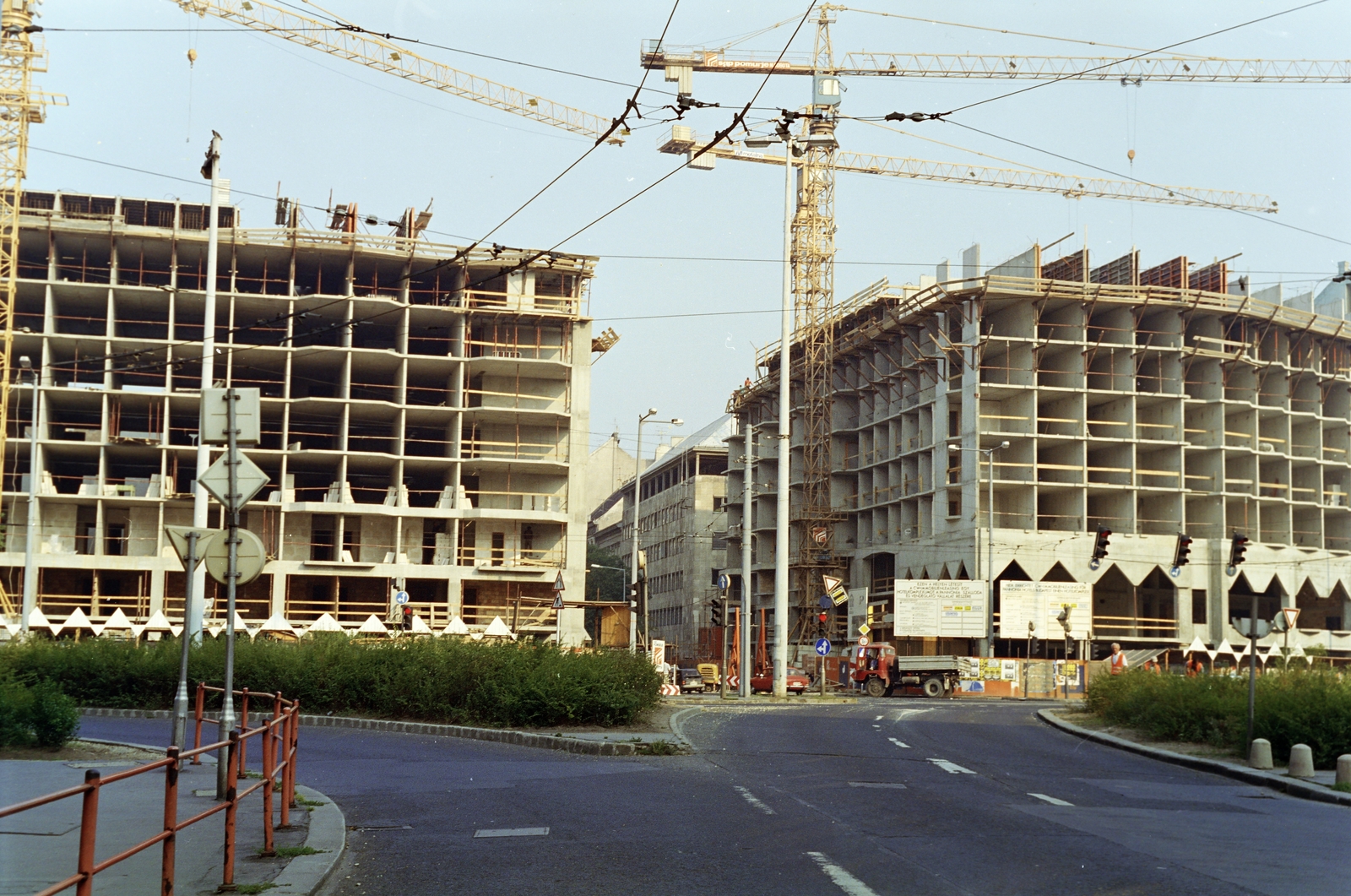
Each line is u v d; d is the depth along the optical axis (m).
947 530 76.12
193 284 76.62
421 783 17.34
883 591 83.31
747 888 9.64
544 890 9.66
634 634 53.03
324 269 75.88
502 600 74.69
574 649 30.39
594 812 14.12
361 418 75.12
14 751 19.92
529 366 74.44
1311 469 84.00
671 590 126.31
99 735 24.66
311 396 77.62
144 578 70.75
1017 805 15.21
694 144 92.06
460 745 24.17
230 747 9.39
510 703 26.44
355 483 78.62
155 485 70.75
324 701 31.16
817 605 87.62
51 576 72.69
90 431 71.44
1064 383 76.69
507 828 12.92
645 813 14.00
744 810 14.25
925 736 26.81
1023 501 74.94
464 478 76.75
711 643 101.38
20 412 73.81
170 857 7.49
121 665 32.66
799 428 97.12
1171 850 11.94
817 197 93.06
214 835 11.84
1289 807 16.66
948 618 69.12
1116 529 75.69
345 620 74.81
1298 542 83.88
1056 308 77.75
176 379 75.19
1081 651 70.81
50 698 20.59
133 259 74.19
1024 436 73.81
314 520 74.06
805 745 23.67
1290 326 81.19
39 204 72.69
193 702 31.72
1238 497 78.25
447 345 78.19
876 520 87.69
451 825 13.26
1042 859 11.10
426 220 77.88
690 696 48.78
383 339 79.19
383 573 71.38
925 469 80.50
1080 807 15.27
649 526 137.75
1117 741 27.03
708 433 131.88
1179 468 76.62
